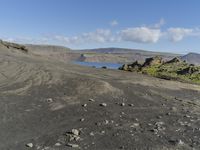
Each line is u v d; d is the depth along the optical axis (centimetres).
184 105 1797
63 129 1196
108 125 1259
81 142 1057
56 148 997
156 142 1076
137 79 2636
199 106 1817
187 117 1476
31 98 1673
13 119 1295
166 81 2750
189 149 1020
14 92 1791
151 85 2380
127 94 1927
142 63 4006
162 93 2116
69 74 2431
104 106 1589
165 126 1290
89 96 1786
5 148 991
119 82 2327
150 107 1656
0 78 2159
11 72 2378
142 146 1032
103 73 2905
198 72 3441
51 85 2003
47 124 1253
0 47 4091
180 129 1255
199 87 2631
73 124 1266
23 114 1373
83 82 2080
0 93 1750
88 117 1375
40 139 1080
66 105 1570
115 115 1428
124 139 1095
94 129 1203
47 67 2769
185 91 2333
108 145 1035
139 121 1349
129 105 1658
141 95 1948
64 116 1377
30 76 2264
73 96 1761
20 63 2839
